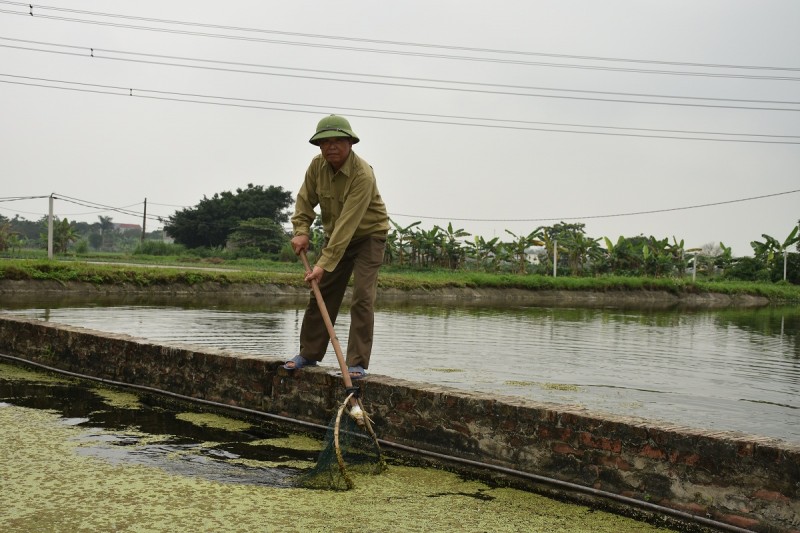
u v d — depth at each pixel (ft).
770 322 68.44
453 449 12.95
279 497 10.86
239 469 12.24
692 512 10.27
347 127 13.79
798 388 26.78
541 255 162.40
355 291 14.52
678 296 130.00
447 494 11.36
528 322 57.26
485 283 116.67
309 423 14.93
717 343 44.83
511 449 12.22
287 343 33.09
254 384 16.05
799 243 158.61
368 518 10.11
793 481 9.39
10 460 12.08
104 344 19.44
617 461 11.05
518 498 11.29
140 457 12.67
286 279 94.22
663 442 10.59
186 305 61.05
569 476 11.53
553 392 23.68
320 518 10.03
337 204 14.37
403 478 12.14
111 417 15.65
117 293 76.69
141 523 9.55
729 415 21.18
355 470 12.42
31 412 15.74
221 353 16.84
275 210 213.66
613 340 44.27
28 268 72.33
